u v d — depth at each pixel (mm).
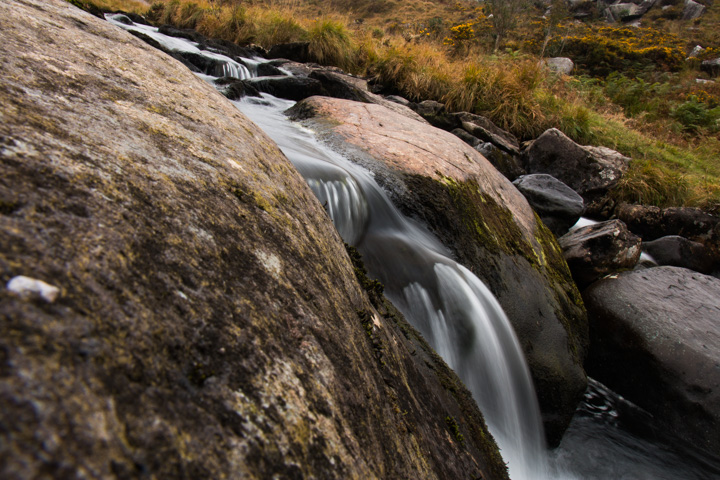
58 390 405
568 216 6191
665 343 4012
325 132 4418
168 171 894
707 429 3648
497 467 1760
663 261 6727
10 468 327
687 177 8891
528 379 3186
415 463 952
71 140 778
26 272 477
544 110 9648
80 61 1242
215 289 702
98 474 380
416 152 4043
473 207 3830
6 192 558
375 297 1744
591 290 4660
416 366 1614
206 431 512
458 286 2988
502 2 23703
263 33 12508
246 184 1094
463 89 9602
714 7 36438
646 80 20078
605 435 3619
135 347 517
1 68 931
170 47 8281
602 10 38500
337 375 812
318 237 1249
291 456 583
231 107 1699
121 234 637
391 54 10727
